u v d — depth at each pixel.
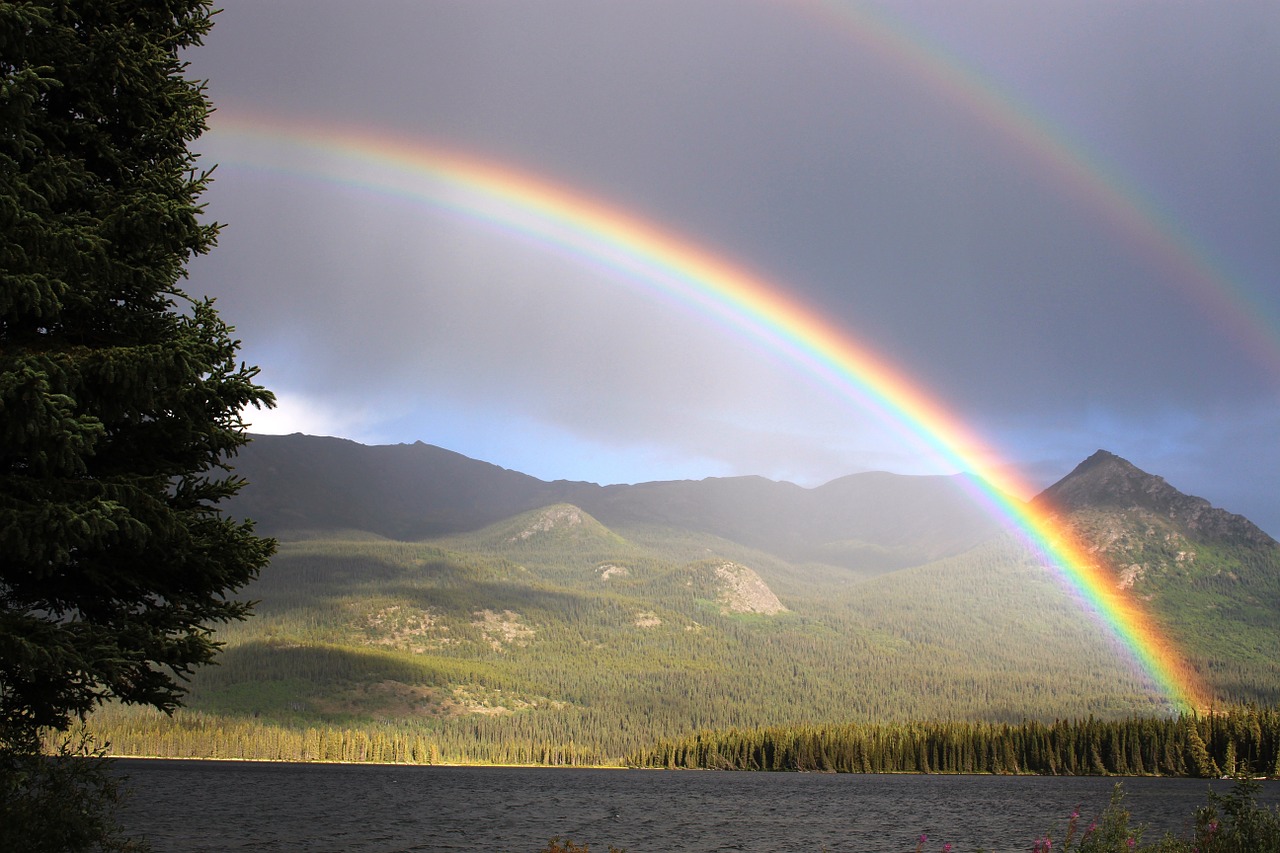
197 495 21.16
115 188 21.09
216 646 20.20
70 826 19.08
